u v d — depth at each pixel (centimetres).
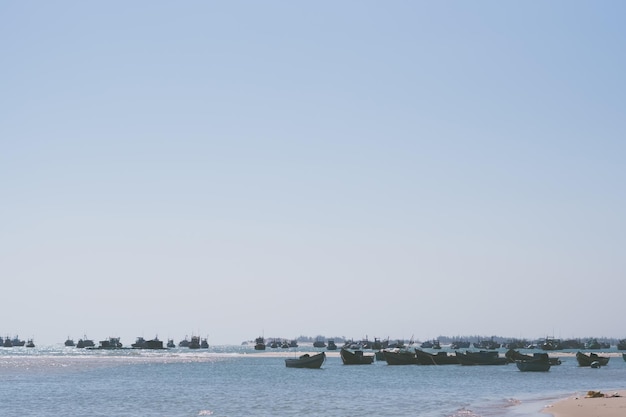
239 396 8125
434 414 6012
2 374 12581
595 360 15962
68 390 8956
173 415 6128
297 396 8106
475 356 16575
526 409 6162
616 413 5288
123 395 8244
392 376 12494
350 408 6650
